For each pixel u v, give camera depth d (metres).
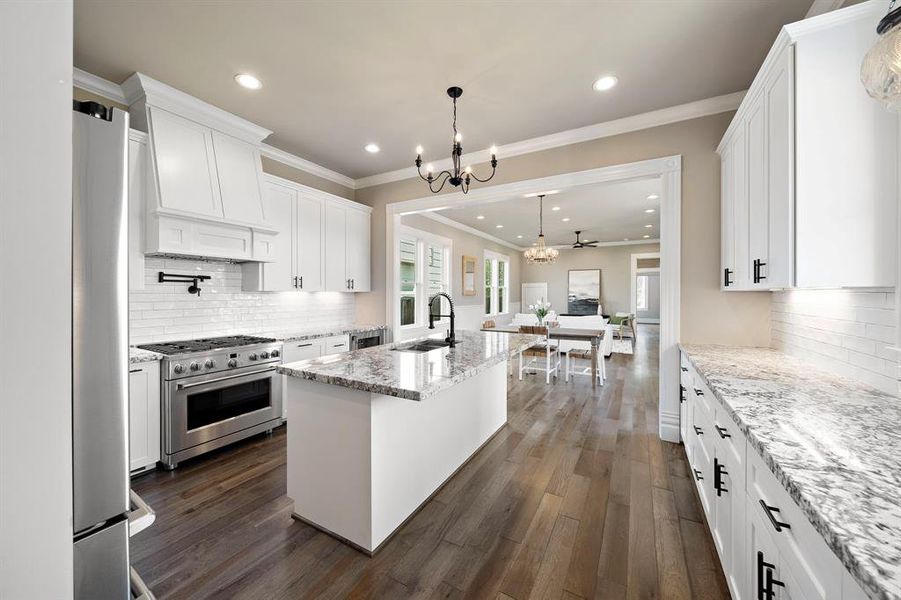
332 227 4.20
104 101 2.64
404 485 2.00
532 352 7.50
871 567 0.56
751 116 2.05
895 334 1.41
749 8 1.94
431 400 2.26
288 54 2.31
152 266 2.91
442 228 7.05
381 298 4.68
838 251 1.43
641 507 2.14
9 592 0.48
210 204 2.89
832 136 1.44
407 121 3.20
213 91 2.72
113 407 0.73
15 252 0.47
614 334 9.46
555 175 3.47
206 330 3.28
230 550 1.79
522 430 3.37
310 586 1.57
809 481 0.81
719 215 2.84
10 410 0.48
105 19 2.00
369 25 2.06
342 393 1.84
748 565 1.21
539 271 11.74
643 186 5.07
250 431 3.01
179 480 2.44
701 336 2.91
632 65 2.43
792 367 2.01
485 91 2.73
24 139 0.48
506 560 1.73
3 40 0.46
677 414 3.04
